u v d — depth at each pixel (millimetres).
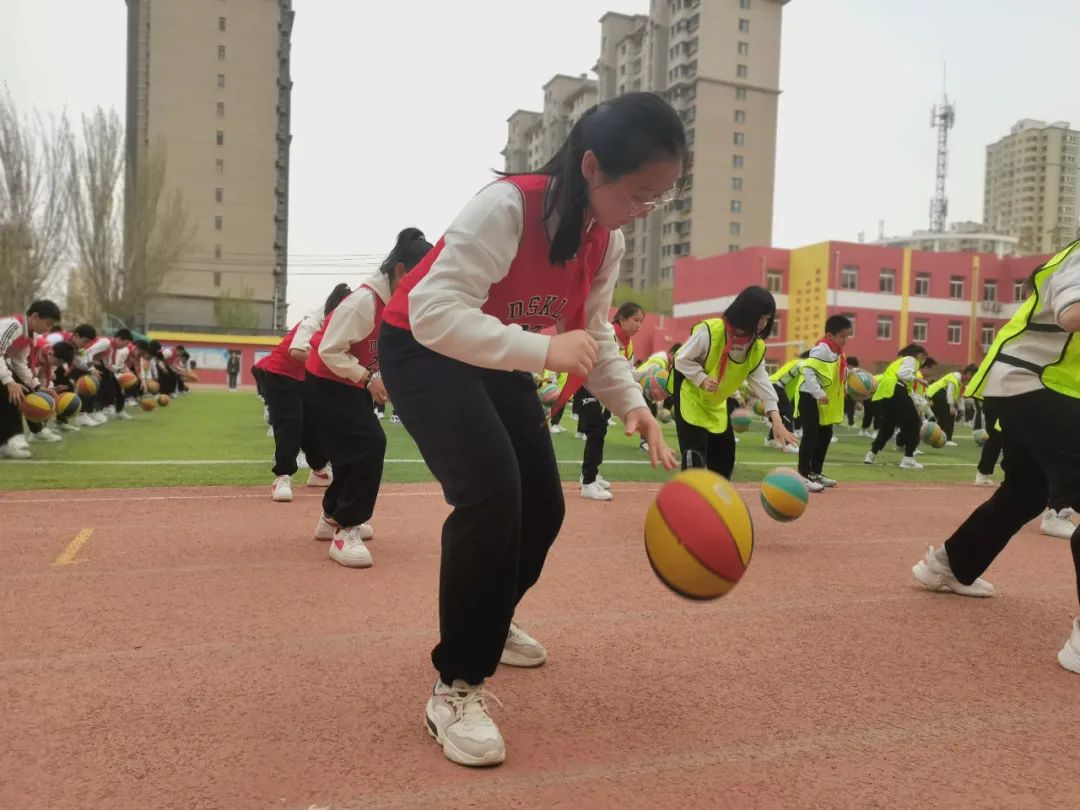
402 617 3561
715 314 47438
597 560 4809
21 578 4102
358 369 4184
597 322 2658
